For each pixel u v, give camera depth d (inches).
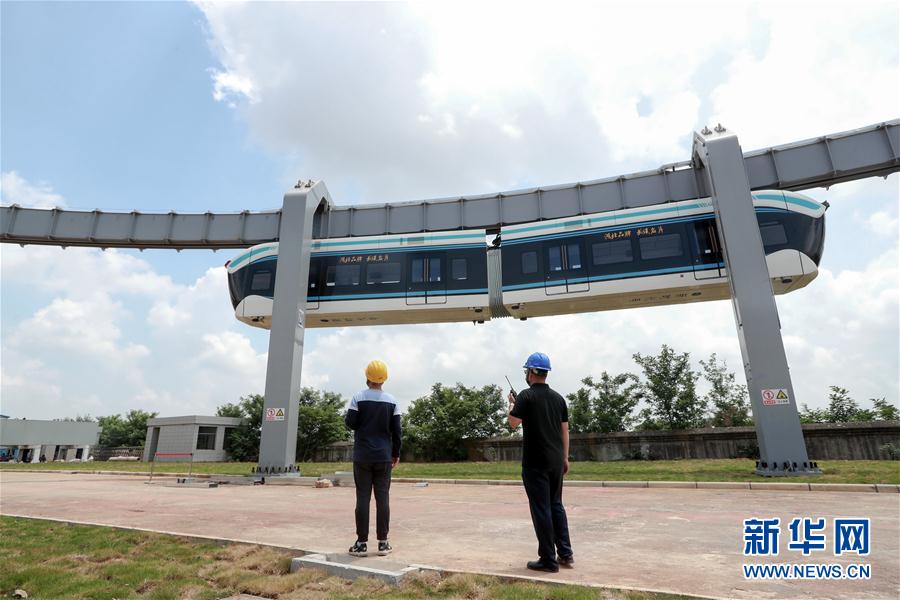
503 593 138.4
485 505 362.0
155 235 879.1
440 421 1182.3
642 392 1090.1
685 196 735.1
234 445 1461.6
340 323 817.5
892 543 205.3
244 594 149.1
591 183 781.9
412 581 154.3
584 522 270.7
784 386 537.0
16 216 882.8
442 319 804.6
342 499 428.1
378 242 796.0
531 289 725.3
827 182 687.7
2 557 201.3
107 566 183.8
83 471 863.7
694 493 410.6
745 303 572.4
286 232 749.3
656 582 149.5
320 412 1364.4
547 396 177.8
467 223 816.9
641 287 684.1
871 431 735.1
